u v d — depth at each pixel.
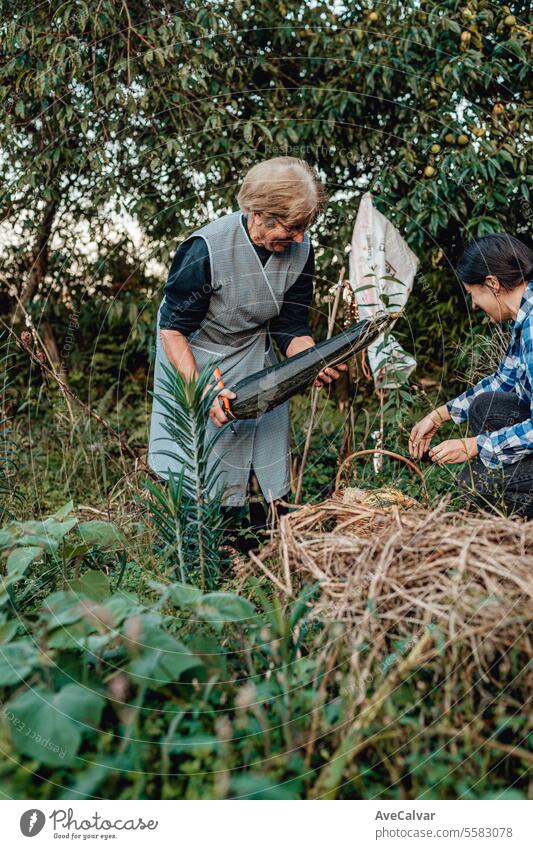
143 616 1.45
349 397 3.77
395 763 1.37
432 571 1.51
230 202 3.79
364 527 1.80
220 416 2.23
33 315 4.25
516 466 2.23
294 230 2.22
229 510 2.47
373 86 3.57
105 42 3.69
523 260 2.19
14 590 1.97
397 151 3.79
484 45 3.60
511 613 1.44
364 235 3.02
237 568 1.93
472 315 3.73
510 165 3.58
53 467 3.64
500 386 2.46
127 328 4.58
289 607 1.65
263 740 1.37
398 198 3.73
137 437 3.78
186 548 1.96
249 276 2.33
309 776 1.34
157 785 1.36
